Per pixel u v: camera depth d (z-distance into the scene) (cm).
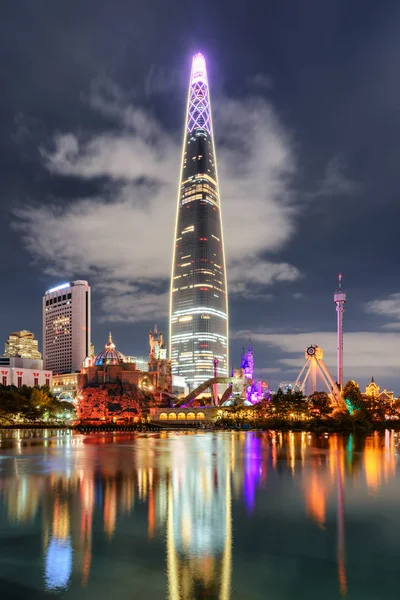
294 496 5562
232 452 10781
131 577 3155
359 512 4794
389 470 7606
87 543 3806
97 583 3059
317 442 13712
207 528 4228
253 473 7338
